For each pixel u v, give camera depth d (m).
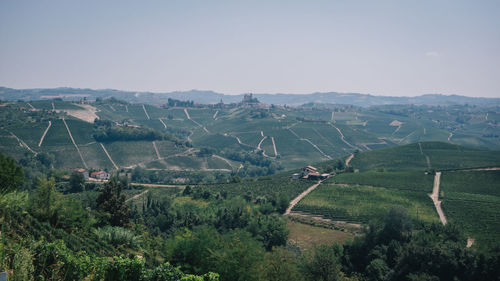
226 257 37.06
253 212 96.44
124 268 23.42
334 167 173.50
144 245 50.84
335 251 69.00
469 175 123.19
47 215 41.47
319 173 150.25
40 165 192.62
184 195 123.88
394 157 181.38
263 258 43.00
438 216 90.56
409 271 57.25
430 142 196.12
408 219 72.50
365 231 73.31
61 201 44.84
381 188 119.88
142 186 142.25
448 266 55.06
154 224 83.94
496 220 83.56
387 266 61.81
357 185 127.44
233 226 88.19
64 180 150.12
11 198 34.94
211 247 39.50
